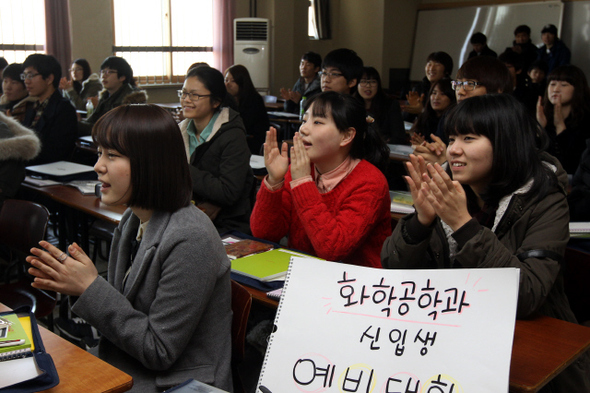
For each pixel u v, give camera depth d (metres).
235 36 8.77
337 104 1.82
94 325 1.25
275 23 9.12
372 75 3.86
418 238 1.33
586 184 2.38
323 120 1.82
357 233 1.75
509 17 9.41
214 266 1.29
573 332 1.26
